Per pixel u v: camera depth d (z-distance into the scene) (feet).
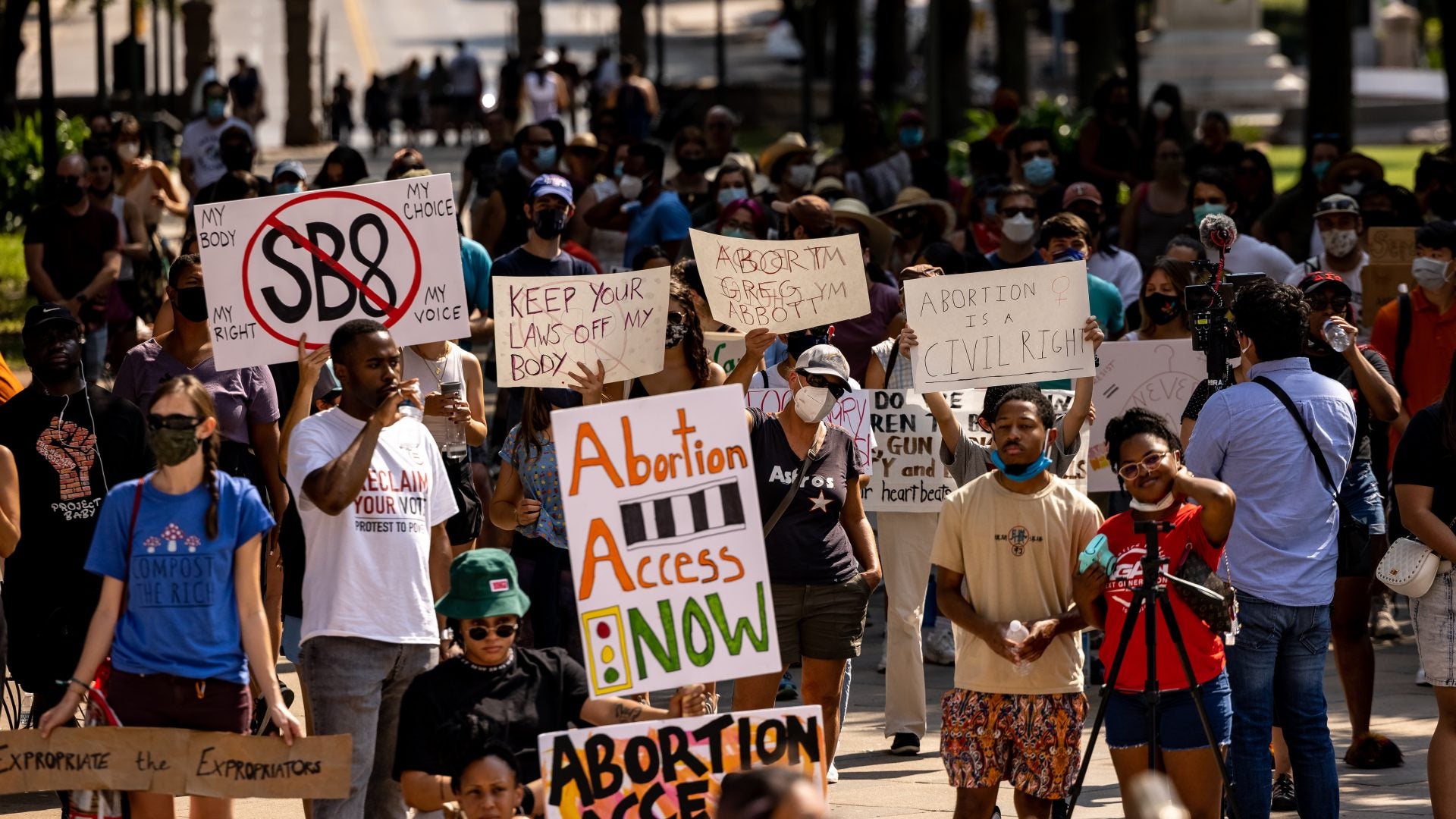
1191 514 46.29
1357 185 98.99
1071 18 486.79
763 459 52.42
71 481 52.29
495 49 505.66
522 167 107.04
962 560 48.06
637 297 54.44
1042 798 47.85
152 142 244.01
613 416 44.21
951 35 247.29
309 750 43.73
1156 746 44.78
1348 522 54.54
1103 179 128.77
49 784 43.47
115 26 525.34
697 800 42.39
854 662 77.66
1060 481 48.01
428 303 54.80
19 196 201.16
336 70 458.09
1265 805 49.55
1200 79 347.97
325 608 45.75
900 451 62.95
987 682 47.50
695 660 44.09
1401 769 60.64
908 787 58.54
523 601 43.62
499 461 84.33
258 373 58.44
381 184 54.65
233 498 44.60
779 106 337.72
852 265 60.90
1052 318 57.77
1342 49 183.42
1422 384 71.61
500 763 40.55
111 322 103.65
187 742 43.73
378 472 46.26
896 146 146.20
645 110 252.01
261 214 54.08
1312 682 50.47
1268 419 49.98
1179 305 68.59
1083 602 46.01
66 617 52.08
